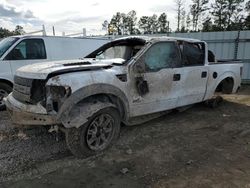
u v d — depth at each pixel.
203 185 2.74
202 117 5.25
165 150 3.63
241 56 9.66
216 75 5.31
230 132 4.38
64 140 3.94
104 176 2.92
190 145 3.81
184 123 4.85
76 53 7.15
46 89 3.09
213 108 5.89
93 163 3.23
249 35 9.34
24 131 4.29
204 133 4.33
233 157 3.41
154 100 4.14
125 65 3.76
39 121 3.13
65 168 3.10
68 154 3.47
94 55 5.14
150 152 3.56
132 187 2.71
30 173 2.97
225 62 5.64
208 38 10.13
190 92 4.78
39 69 3.35
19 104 3.35
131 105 3.84
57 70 3.19
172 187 2.70
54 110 3.10
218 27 43.94
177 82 4.43
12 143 3.81
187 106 5.21
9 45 5.88
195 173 2.99
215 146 3.78
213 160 3.32
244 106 6.20
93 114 3.24
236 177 2.90
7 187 2.70
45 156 3.40
